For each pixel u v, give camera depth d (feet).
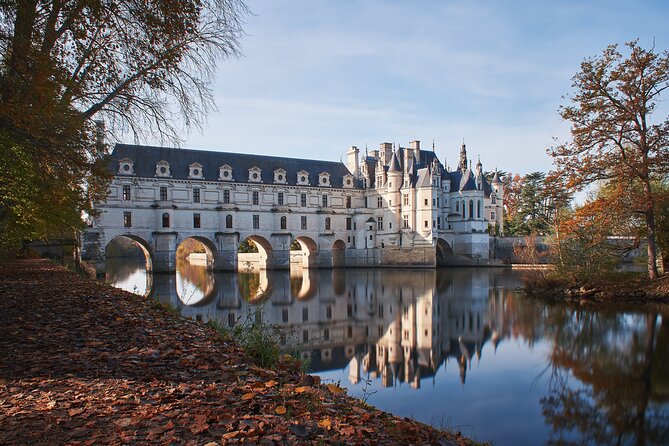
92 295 69.97
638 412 53.98
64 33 53.06
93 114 63.10
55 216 110.11
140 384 27.30
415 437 23.21
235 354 35.94
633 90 117.19
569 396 58.95
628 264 183.01
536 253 273.95
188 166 268.62
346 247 332.60
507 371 69.92
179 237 260.21
